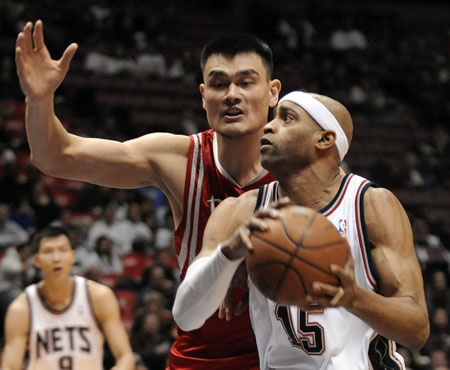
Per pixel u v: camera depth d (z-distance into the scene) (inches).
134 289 807.7
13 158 1059.9
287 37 1553.9
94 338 411.8
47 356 406.3
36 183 927.7
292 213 190.2
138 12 1481.3
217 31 1557.6
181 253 300.8
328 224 189.8
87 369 407.8
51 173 284.5
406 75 1592.0
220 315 233.3
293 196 217.2
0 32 1315.2
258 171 291.0
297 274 183.9
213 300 207.0
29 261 735.7
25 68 253.4
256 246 187.8
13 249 736.3
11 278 693.9
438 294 884.6
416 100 1515.7
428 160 1311.5
